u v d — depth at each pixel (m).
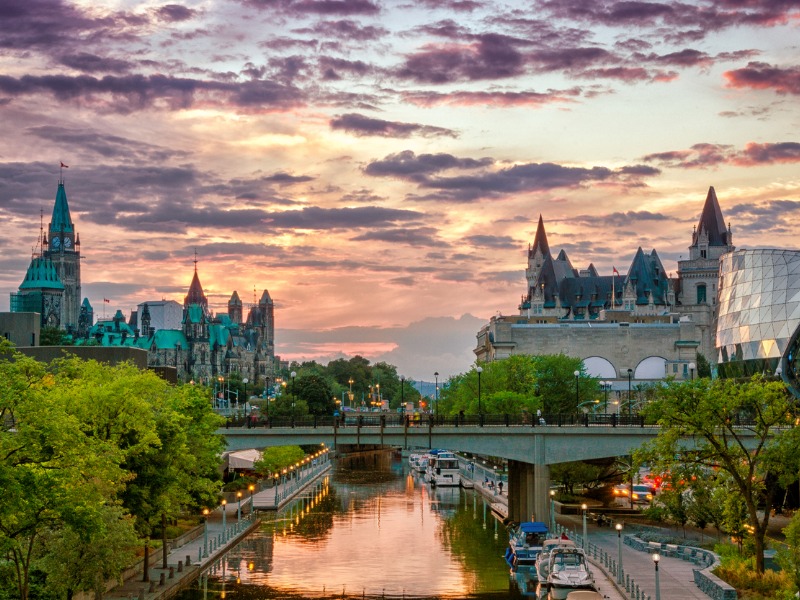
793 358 149.75
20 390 59.47
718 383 88.44
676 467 90.88
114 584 90.94
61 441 60.12
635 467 89.44
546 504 130.88
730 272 192.62
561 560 93.81
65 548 75.31
